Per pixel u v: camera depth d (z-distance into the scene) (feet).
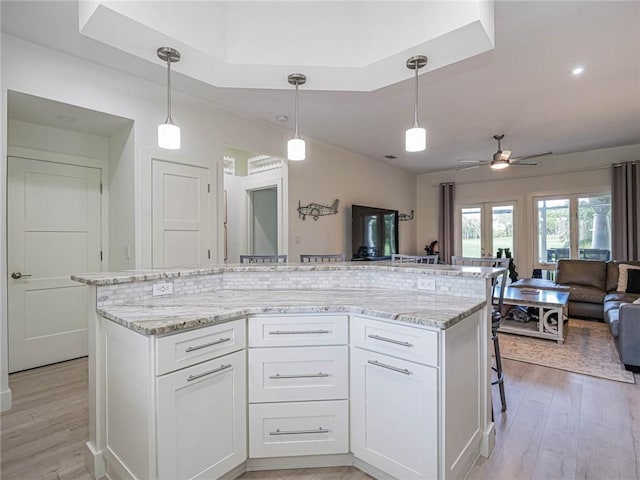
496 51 9.09
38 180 10.75
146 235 10.74
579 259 18.81
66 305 11.35
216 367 5.38
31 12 7.46
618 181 17.89
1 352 8.09
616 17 7.72
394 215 21.99
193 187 11.94
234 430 5.68
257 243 18.71
